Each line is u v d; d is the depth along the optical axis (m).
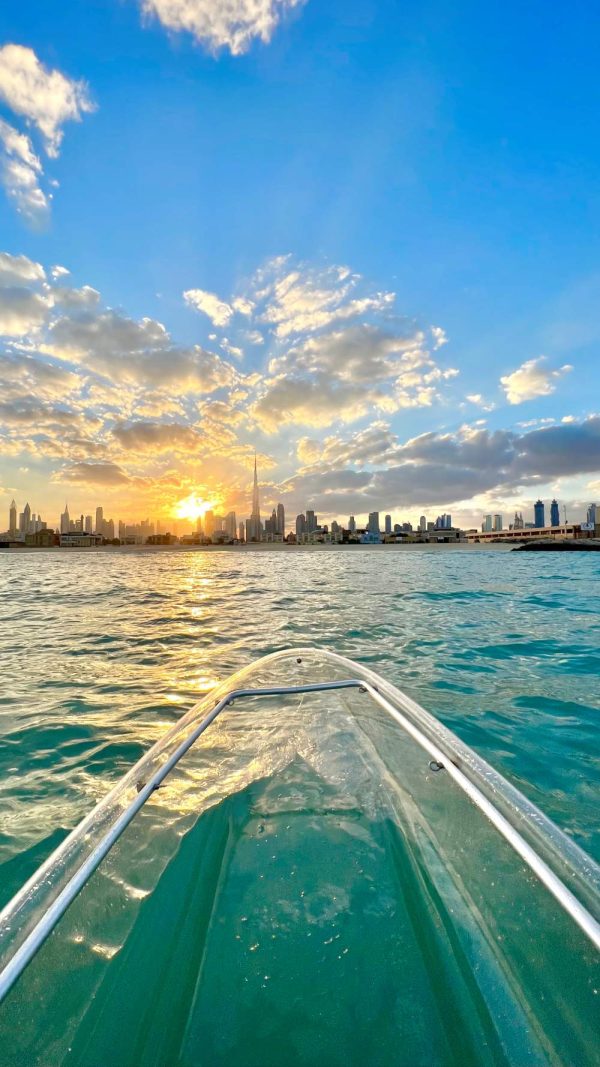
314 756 2.48
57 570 23.69
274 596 11.84
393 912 1.56
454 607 9.64
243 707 3.08
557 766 3.05
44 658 5.86
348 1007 1.28
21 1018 1.24
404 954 1.42
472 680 4.80
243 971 1.38
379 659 5.63
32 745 3.40
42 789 2.80
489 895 1.59
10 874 2.06
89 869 1.57
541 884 1.61
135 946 1.43
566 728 3.63
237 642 6.70
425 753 2.43
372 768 2.35
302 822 2.00
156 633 7.34
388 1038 1.20
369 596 11.55
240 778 2.31
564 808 2.57
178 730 2.75
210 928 1.50
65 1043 1.20
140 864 1.73
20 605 10.68
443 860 1.75
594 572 18.56
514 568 21.34
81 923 1.47
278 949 1.45
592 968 1.35
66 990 1.31
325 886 1.67
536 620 8.09
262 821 2.01
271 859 1.80
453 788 2.11
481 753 3.23
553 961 1.37
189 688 4.70
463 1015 1.25
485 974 1.35
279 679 3.60
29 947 1.30
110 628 7.80
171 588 14.20
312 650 4.25
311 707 3.07
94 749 3.33
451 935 1.47
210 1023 1.25
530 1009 1.25
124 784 2.17
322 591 12.73
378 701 3.06
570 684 4.66
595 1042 1.18
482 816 1.92
